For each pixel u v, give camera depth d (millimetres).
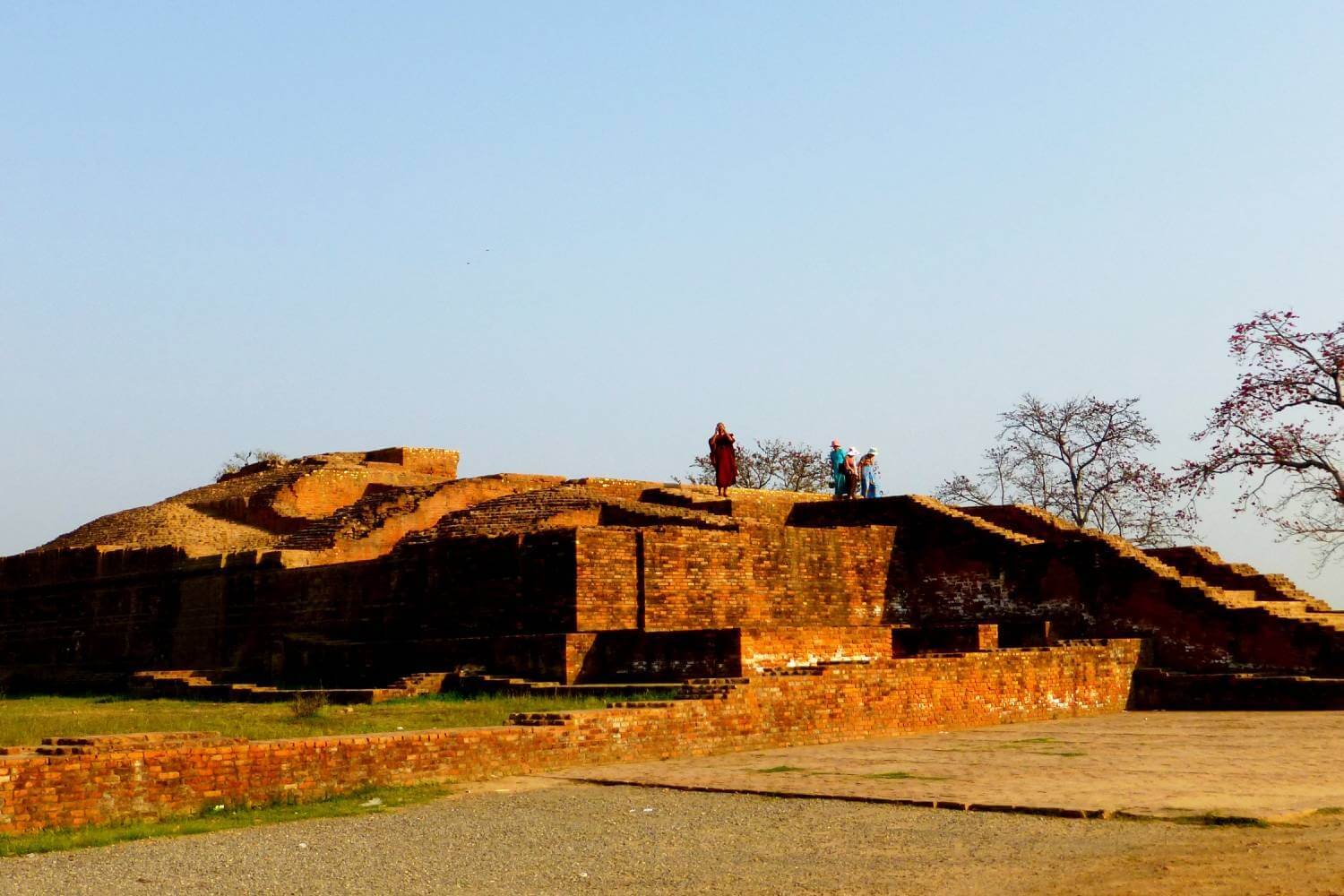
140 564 43406
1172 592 32469
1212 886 10523
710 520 34438
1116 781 16422
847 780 17094
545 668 29484
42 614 47188
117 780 14742
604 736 19297
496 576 32438
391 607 34844
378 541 40188
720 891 11289
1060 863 11688
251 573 39188
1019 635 33062
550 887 11578
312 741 16469
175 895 11406
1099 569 33844
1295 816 13383
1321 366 40250
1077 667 28375
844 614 35844
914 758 19500
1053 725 25578
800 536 35250
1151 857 11680
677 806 15469
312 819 14875
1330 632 30000
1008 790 15789
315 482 47656
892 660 24062
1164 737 22125
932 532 37094
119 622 43906
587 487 39406
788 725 21812
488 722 22828
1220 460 40969
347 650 33562
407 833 13969
